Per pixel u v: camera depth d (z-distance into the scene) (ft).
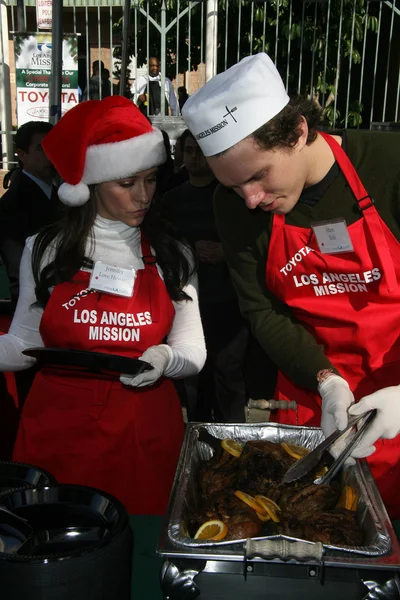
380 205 5.16
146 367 4.65
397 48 23.54
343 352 5.78
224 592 3.32
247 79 4.22
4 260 10.36
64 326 5.54
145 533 4.25
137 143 5.29
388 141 5.16
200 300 10.75
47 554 3.05
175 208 10.65
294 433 4.83
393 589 3.22
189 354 5.87
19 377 7.88
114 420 5.58
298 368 5.50
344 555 3.28
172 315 5.85
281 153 4.44
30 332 5.84
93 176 5.38
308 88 24.18
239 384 11.18
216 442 4.70
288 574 3.27
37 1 24.12
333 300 5.59
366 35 24.30
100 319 5.55
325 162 5.14
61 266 5.53
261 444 4.54
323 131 5.36
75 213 5.67
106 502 3.31
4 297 12.83
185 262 5.91
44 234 5.76
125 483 5.63
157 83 24.43
